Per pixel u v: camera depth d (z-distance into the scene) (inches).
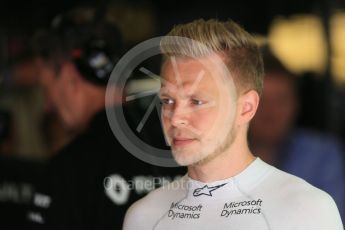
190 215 188.7
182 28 189.5
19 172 417.1
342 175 352.2
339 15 374.6
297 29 378.3
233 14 387.2
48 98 383.2
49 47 281.4
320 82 364.2
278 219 176.7
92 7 299.7
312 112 357.4
